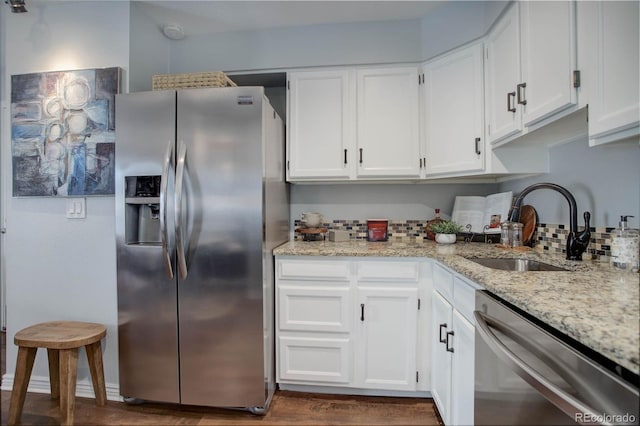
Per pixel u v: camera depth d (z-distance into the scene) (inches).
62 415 60.9
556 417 28.0
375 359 71.3
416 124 81.9
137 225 70.6
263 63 85.7
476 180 90.3
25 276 76.1
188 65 87.8
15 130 75.0
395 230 95.8
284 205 88.3
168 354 66.9
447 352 57.8
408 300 70.2
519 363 31.3
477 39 71.5
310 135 84.7
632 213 48.4
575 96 43.2
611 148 51.8
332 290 71.6
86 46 74.4
